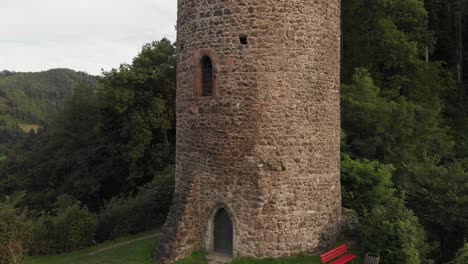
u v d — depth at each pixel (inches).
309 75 434.3
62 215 586.6
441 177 560.7
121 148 1062.4
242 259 414.3
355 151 738.2
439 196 540.4
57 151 1299.2
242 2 419.5
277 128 421.4
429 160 634.8
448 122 1027.3
